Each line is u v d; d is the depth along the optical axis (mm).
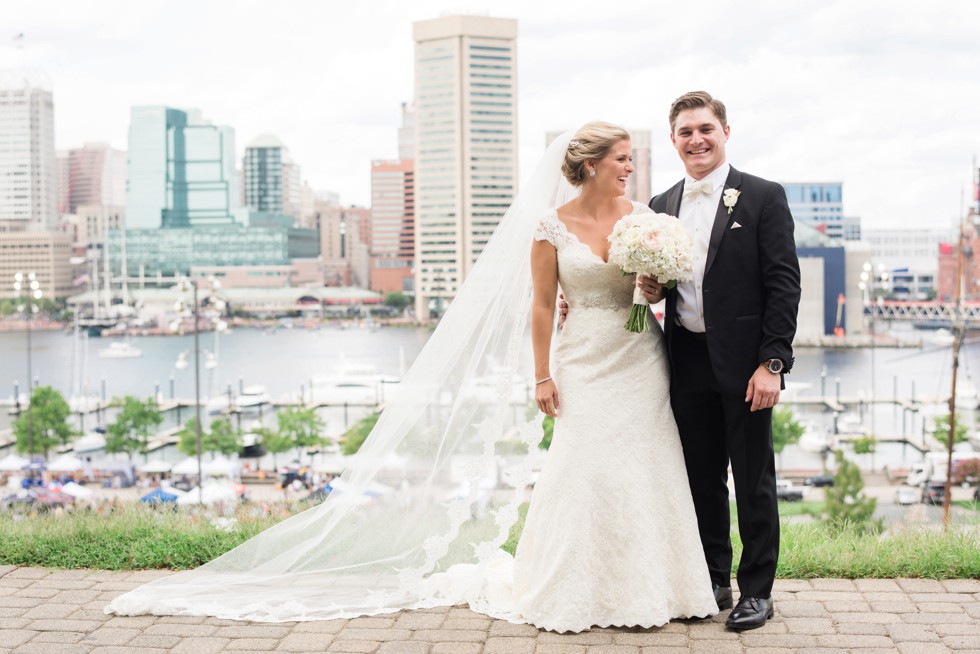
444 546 3945
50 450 58062
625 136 3818
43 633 3592
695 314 3711
